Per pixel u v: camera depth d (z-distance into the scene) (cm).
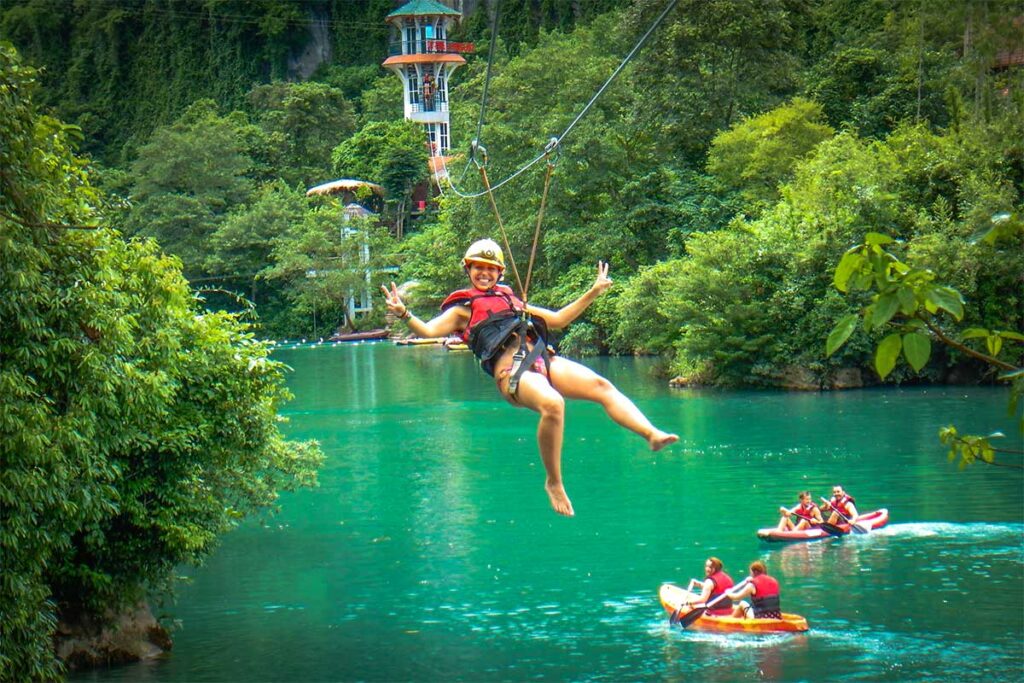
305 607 2191
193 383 2017
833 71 7988
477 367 7738
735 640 1927
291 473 2373
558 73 8231
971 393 5144
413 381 6762
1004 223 725
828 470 3400
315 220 11825
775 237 5716
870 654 1834
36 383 1555
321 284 11494
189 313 2073
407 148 13475
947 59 7525
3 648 1454
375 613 2141
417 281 10925
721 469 3475
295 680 1780
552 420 698
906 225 5484
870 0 9531
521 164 8106
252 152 14362
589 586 2284
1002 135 5594
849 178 5631
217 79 18900
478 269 772
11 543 1445
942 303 591
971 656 1809
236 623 2102
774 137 6956
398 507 3081
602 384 718
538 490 3253
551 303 7806
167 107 18875
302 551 2630
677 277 5775
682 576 2339
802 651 1866
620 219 7600
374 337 11450
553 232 7906
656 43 7819
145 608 2000
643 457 3744
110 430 1733
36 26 19662
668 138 7806
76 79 19250
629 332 6347
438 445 4153
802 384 5556
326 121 15412
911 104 7400
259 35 18912
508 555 2544
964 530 2631
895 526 2692
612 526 2795
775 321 5644
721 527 2748
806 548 2534
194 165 12588
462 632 2017
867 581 2255
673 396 5450
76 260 1616
